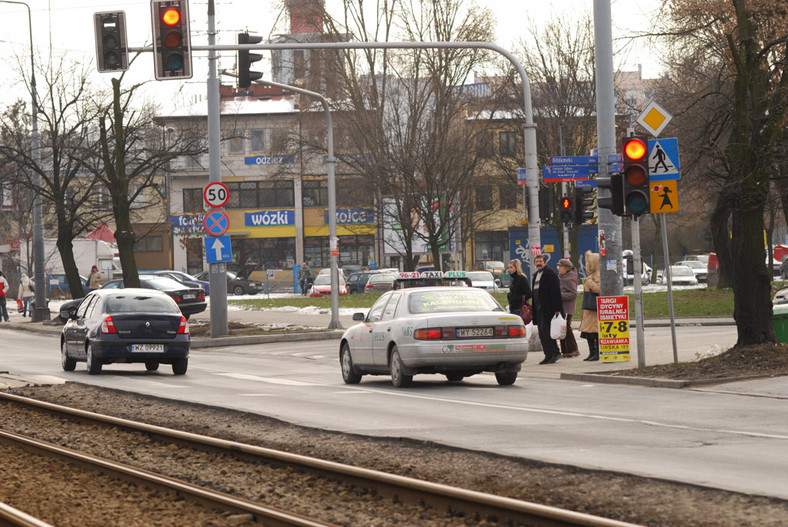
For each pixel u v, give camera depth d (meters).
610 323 35.31
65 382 35.59
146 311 39.12
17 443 22.50
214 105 55.59
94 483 17.77
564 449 18.41
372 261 146.25
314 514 14.48
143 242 158.50
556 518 12.62
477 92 95.94
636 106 93.25
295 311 81.88
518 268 39.88
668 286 32.66
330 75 89.44
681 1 51.69
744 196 31.58
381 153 90.38
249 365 43.91
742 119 31.78
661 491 14.34
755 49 32.06
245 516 14.29
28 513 15.16
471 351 30.53
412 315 31.47
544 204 41.59
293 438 21.36
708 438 19.34
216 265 57.31
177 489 16.19
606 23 34.94
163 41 33.94
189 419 25.28
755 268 31.58
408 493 15.10
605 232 35.62
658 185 31.41
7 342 62.94
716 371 30.00
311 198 155.75
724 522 12.45
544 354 39.94
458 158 91.00
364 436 20.64
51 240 128.50
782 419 21.81
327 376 37.91
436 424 22.52
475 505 13.92
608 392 28.45
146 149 72.81
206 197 56.16
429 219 92.31
